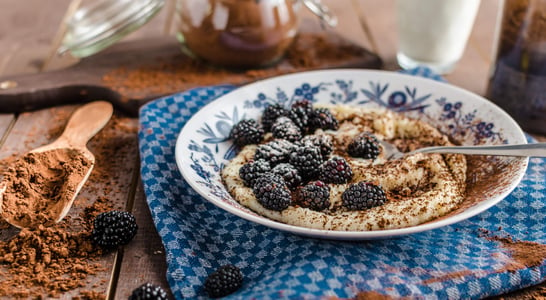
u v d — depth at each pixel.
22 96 0.66
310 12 0.87
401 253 0.50
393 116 0.61
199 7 0.68
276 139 0.56
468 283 0.48
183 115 0.63
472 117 0.59
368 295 0.46
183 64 0.73
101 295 0.48
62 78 0.69
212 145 0.57
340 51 0.75
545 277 0.48
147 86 0.68
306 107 0.60
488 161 0.55
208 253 0.51
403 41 0.73
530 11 0.61
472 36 0.81
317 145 0.56
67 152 0.58
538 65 0.62
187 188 0.56
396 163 0.56
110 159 0.60
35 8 0.88
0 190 0.53
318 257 0.49
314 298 0.46
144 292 0.46
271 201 0.51
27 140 0.63
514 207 0.54
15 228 0.53
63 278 0.49
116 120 0.66
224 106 0.60
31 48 0.78
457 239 0.51
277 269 0.49
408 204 0.51
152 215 0.53
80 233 0.52
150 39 0.78
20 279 0.49
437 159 0.56
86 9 0.75
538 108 0.63
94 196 0.56
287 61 0.73
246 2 0.68
